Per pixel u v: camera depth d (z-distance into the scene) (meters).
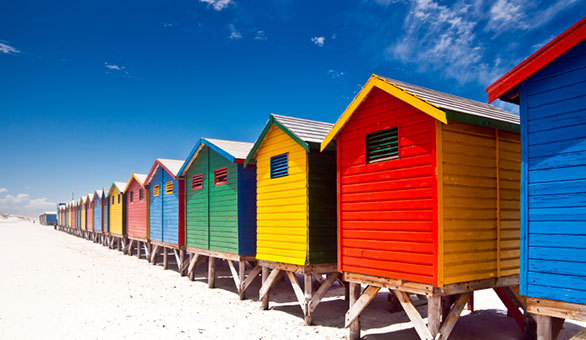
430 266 6.27
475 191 6.74
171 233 18.16
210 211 14.36
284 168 10.25
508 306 8.40
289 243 9.91
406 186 6.79
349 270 7.96
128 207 25.86
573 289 4.80
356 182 7.86
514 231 7.32
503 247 7.08
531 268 5.22
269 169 10.85
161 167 19.64
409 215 6.71
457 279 6.36
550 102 5.15
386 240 7.12
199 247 15.23
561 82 5.06
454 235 6.36
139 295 12.68
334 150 9.62
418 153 6.61
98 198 35.47
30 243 32.94
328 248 9.62
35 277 15.34
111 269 18.66
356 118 7.95
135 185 24.23
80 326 9.05
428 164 6.42
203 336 8.47
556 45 5.01
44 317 9.77
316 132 10.20
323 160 9.65
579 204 4.81
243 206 12.45
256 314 10.45
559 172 5.02
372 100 7.59
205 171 14.88
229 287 14.55
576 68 4.93
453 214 6.37
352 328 8.09
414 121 6.72
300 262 9.41
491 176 7.02
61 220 64.38
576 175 4.86
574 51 4.96
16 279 14.77
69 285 13.95
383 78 7.15
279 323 9.55
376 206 7.37
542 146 5.21
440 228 6.16
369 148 7.66
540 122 5.24
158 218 20.03
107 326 9.08
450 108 6.22
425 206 6.42
